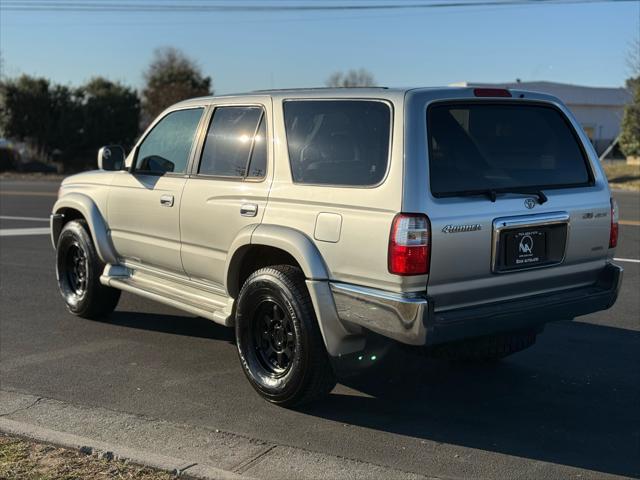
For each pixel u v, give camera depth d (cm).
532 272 443
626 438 423
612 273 485
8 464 379
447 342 422
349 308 422
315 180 450
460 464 388
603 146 4819
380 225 404
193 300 557
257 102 505
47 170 3750
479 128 444
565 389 505
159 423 445
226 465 386
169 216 561
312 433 429
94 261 660
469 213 411
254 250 490
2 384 518
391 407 472
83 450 397
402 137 409
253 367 481
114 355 586
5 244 1141
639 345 605
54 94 3916
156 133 602
